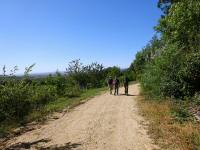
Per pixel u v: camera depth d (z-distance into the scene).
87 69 45.59
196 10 22.41
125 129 12.70
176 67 20.39
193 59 19.62
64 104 22.22
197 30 23.19
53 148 10.60
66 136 12.13
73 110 18.95
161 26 30.73
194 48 22.20
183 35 23.78
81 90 36.12
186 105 16.83
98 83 46.72
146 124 13.36
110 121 14.54
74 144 10.89
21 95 16.14
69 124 14.48
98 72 47.38
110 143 10.77
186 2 23.20
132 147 10.16
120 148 10.12
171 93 19.95
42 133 12.96
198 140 10.16
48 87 25.88
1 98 14.91
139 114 15.92
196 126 12.31
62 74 38.88
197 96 17.80
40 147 10.83
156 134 11.52
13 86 16.23
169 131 11.75
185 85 19.38
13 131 13.91
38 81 26.81
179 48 22.72
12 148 10.97
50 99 23.95
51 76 32.66
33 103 19.08
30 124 15.45
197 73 19.20
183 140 10.41
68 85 35.03
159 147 9.94
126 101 22.08
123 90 34.06
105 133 12.23
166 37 28.48
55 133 12.79
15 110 16.11
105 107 19.41
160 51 24.59
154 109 16.47
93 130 12.86
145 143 10.49
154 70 22.81
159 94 21.11
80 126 13.81
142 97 23.50
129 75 59.31
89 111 18.06
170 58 21.08
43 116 17.36
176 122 13.32
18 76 17.42
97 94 30.38
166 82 20.17
